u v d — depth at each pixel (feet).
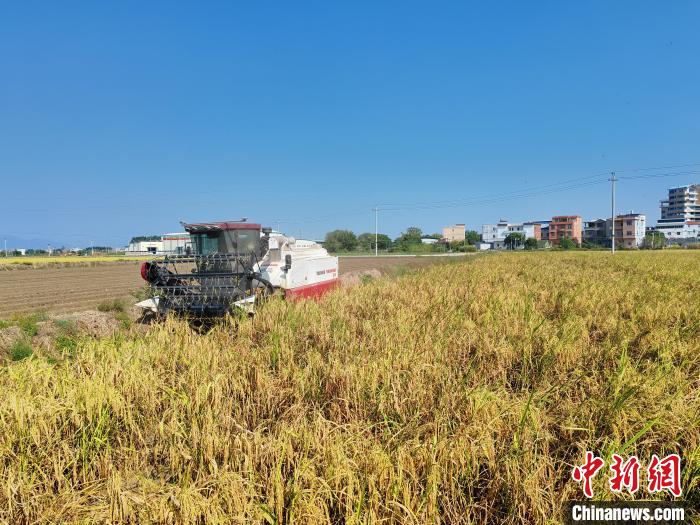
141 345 22.02
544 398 15.52
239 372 18.63
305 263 44.70
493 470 11.94
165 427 14.06
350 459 11.43
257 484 11.23
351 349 21.17
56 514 11.22
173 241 41.75
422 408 14.97
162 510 10.43
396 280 55.21
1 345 30.19
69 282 91.50
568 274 62.18
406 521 9.98
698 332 23.72
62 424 14.65
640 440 13.43
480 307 31.09
